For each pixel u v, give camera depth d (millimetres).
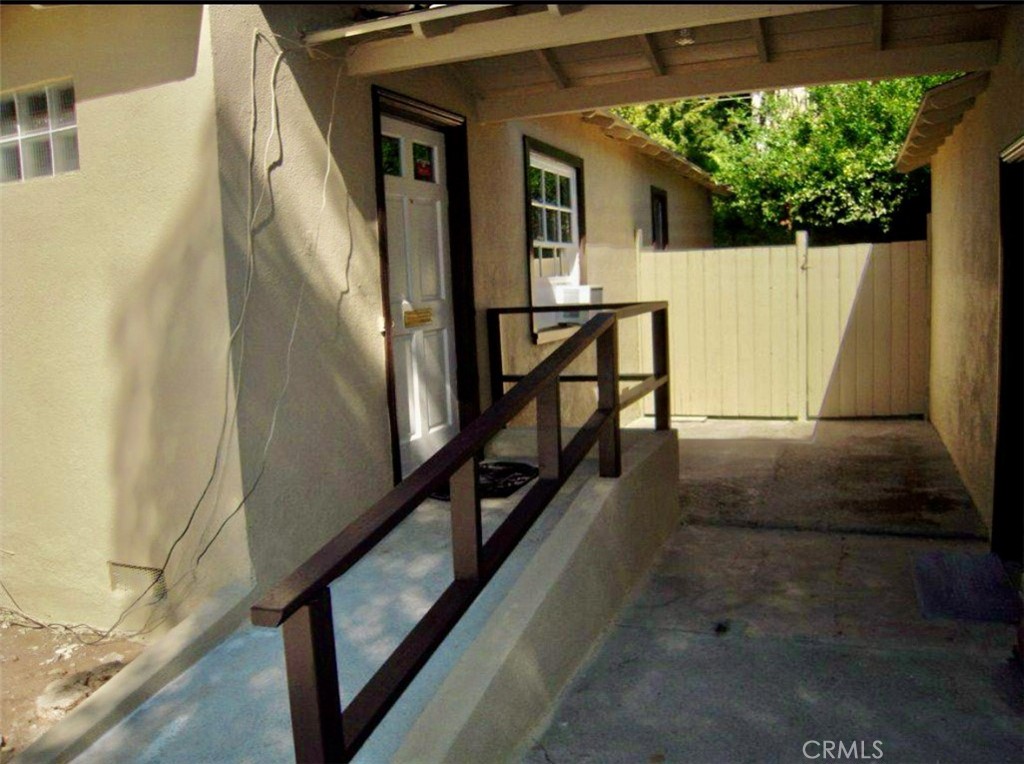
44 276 4375
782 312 10320
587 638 4145
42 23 4234
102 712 3227
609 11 4305
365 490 4785
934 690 3736
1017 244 5016
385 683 2506
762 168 13930
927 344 9812
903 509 6309
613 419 4715
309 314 4375
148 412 4172
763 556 5469
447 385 5996
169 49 3898
